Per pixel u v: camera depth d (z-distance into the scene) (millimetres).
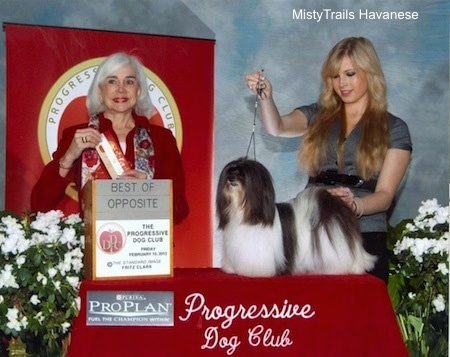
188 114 3250
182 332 2332
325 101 3264
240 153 3295
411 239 2799
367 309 2389
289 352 2371
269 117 3246
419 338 2910
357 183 3162
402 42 3320
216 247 3303
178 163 3229
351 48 3205
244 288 2357
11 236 2572
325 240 2480
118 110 3141
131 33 3193
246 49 3285
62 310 2699
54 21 3129
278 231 2445
